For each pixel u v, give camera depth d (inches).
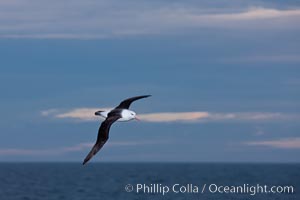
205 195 3585.1
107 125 1055.6
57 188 3991.1
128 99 1149.1
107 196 3496.6
